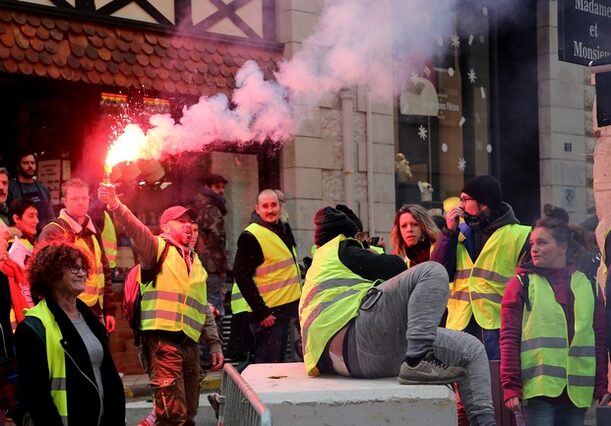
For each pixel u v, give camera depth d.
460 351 9.48
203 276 13.86
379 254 10.05
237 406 8.12
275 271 16.53
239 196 22.27
